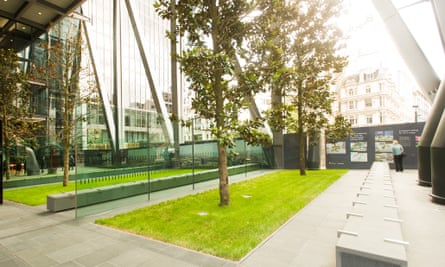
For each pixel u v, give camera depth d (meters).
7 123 11.20
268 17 6.55
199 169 10.81
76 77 12.17
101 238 4.37
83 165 6.14
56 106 14.52
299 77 11.56
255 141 6.27
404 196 7.47
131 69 27.02
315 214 5.59
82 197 5.99
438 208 6.06
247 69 6.61
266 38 6.71
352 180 10.87
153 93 20.64
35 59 16.25
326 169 16.30
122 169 7.29
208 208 6.26
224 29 6.64
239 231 4.47
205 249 3.72
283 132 18.06
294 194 7.79
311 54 12.61
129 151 7.67
